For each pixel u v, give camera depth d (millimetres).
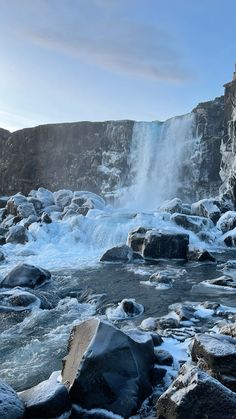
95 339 5742
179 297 11914
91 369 5473
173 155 39250
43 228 21391
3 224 25047
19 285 12898
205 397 4656
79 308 10914
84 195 30703
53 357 7707
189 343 7297
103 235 21172
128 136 42281
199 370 4988
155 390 5898
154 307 10906
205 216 25688
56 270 15805
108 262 17516
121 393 5430
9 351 8047
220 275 15102
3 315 10211
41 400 4965
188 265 17094
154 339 7379
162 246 18484
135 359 5875
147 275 15031
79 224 21938
